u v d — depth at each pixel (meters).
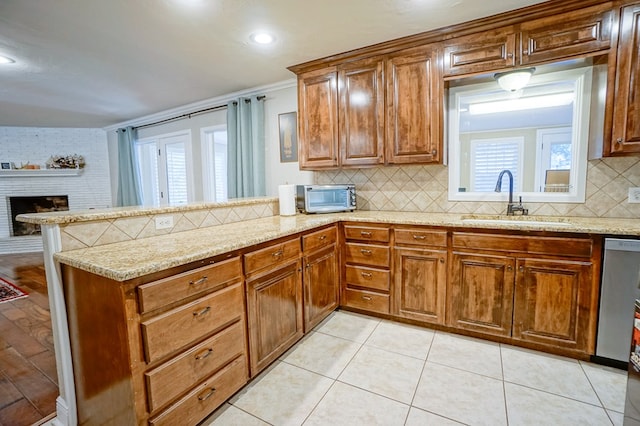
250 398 1.73
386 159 2.65
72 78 3.15
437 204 2.85
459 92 2.66
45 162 5.74
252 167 3.75
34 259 4.99
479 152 2.70
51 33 2.22
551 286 2.01
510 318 2.15
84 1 1.83
